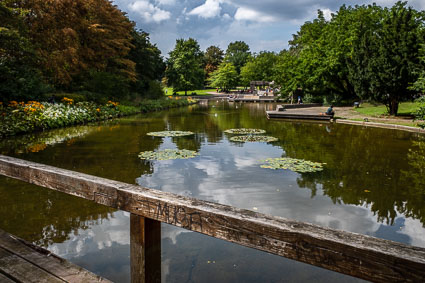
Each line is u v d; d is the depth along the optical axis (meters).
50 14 21.62
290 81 40.44
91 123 19.33
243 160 9.01
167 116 24.98
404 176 7.32
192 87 68.50
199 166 8.25
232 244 3.97
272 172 7.64
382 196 5.93
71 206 5.24
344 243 1.22
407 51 17.78
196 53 70.06
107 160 8.88
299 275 3.28
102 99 26.61
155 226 1.92
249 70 77.94
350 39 29.62
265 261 3.56
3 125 13.35
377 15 30.75
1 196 5.73
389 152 10.12
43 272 2.20
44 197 5.69
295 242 1.34
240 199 5.75
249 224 1.45
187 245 3.95
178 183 6.71
